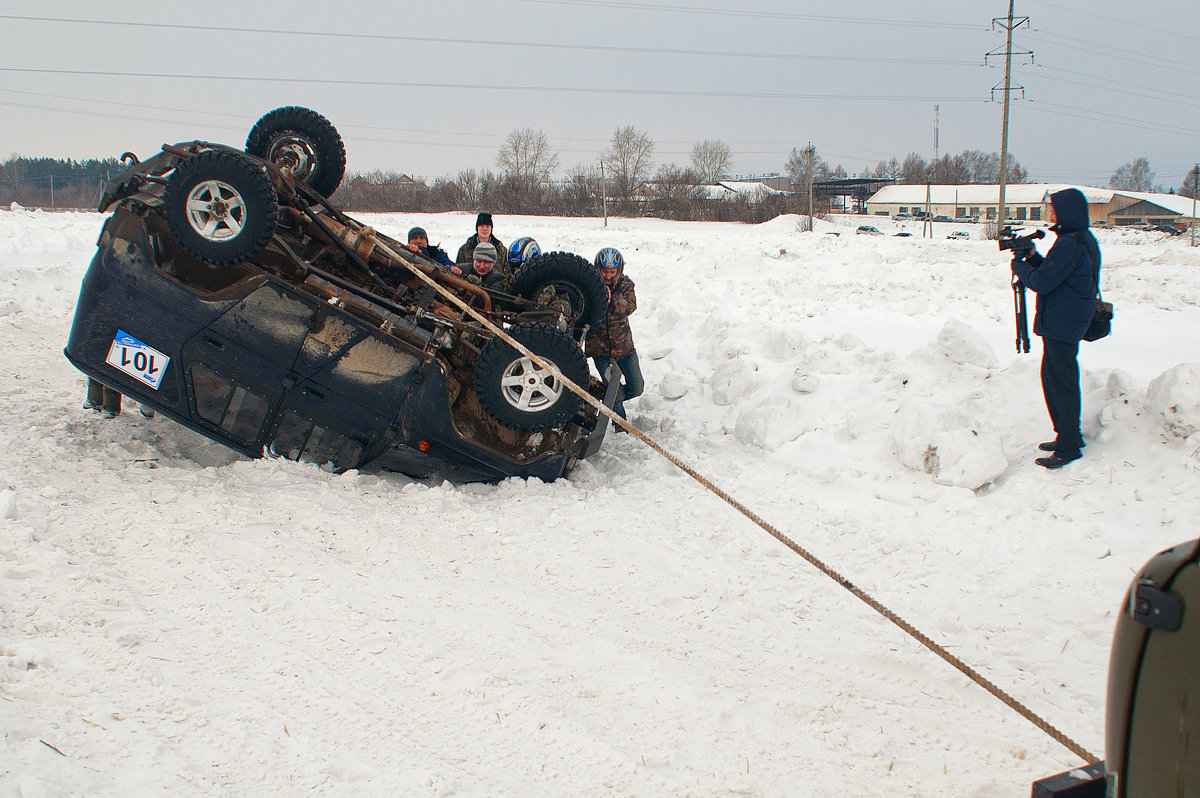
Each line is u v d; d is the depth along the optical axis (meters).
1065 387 6.17
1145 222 83.75
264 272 6.25
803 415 7.76
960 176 144.25
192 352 6.19
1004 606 4.82
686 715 3.71
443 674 3.92
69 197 84.81
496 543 5.52
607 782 3.24
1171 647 1.86
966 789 3.26
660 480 6.97
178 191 5.76
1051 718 3.76
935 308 12.24
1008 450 6.70
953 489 6.30
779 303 12.78
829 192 116.12
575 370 6.41
